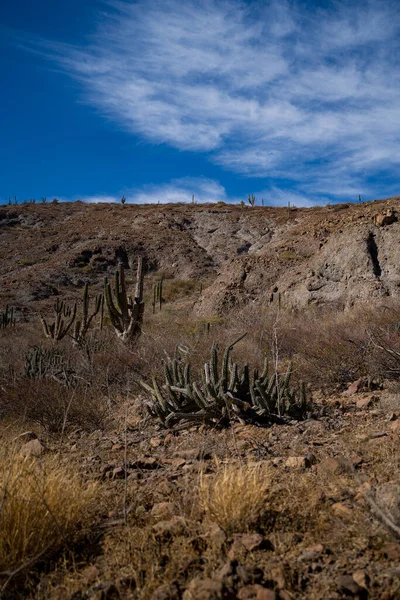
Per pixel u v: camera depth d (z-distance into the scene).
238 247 56.09
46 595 2.32
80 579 2.42
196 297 40.12
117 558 2.55
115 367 8.40
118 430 5.90
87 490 3.30
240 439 4.77
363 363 7.09
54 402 6.39
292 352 9.27
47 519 2.79
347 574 2.26
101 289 48.75
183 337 12.38
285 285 22.48
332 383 6.96
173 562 2.41
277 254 29.39
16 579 2.48
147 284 48.31
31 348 14.59
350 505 2.88
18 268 55.50
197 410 5.79
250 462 3.85
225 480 2.99
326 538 2.58
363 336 8.05
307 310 18.80
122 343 10.83
